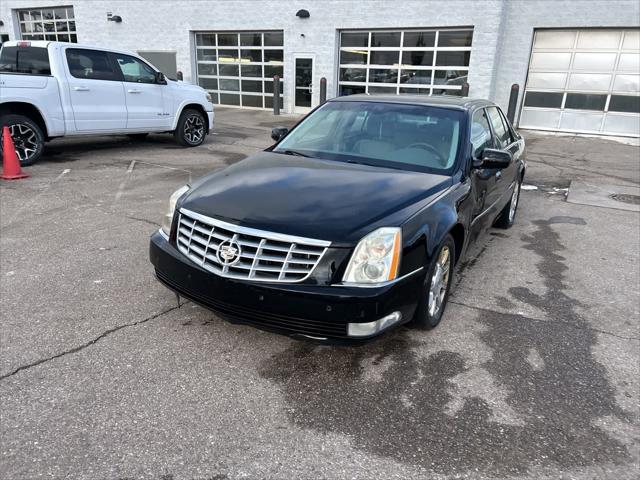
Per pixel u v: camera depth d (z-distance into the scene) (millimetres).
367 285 2791
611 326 3779
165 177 8055
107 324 3527
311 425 2613
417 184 3484
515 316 3887
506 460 2412
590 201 7793
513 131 6191
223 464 2336
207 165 9141
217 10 18484
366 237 2826
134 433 2510
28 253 4793
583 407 2820
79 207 6324
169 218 3449
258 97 19016
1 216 5883
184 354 3195
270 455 2400
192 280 3074
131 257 4754
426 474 2311
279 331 2854
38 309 3713
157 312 3713
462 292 4305
